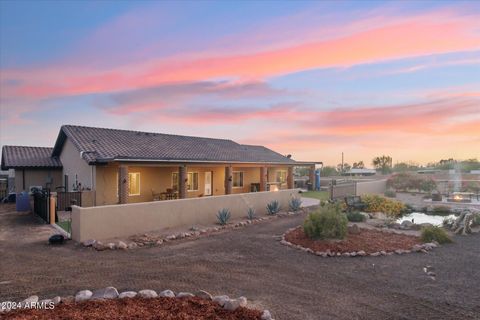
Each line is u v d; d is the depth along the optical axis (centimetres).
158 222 1136
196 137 2573
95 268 700
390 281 635
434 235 983
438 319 467
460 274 681
